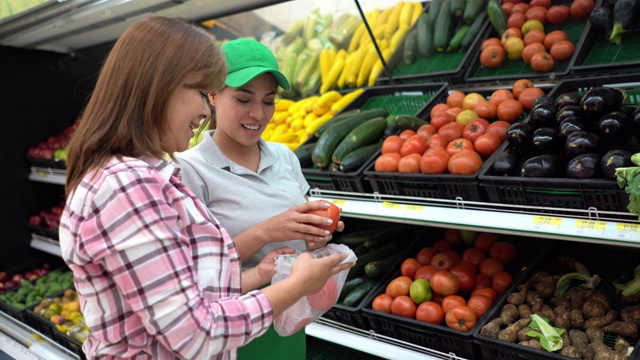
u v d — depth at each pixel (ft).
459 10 9.52
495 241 8.32
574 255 7.88
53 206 13.97
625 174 4.95
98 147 3.62
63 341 10.63
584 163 5.52
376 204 7.41
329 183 8.06
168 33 3.63
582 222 5.53
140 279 3.35
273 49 11.04
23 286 12.35
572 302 6.66
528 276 7.33
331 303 5.60
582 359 5.93
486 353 6.56
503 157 6.38
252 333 3.68
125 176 3.43
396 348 7.41
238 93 5.23
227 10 10.31
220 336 3.51
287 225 5.15
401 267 8.14
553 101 7.00
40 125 13.60
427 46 9.79
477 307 6.99
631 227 5.19
